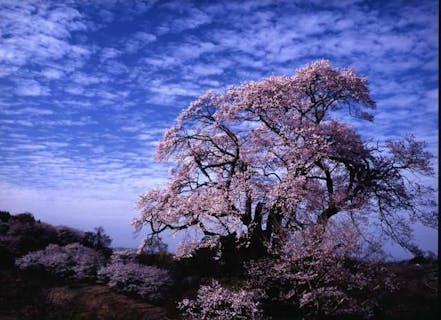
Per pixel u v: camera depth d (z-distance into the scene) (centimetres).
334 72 2319
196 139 2444
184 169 2411
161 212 2267
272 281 1931
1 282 2175
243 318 1766
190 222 2206
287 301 1912
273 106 2270
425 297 2044
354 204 2056
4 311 1848
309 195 2025
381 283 1891
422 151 2244
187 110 2406
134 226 2292
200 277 2431
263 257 2011
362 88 2358
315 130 2203
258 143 2277
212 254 2508
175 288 2244
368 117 2459
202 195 2214
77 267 2470
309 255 1722
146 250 2352
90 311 1900
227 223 2144
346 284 1842
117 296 2120
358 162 2241
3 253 2539
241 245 2147
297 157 2159
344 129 2317
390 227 2202
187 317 1862
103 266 2536
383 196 2256
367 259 1759
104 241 3338
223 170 2445
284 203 2038
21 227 3036
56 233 3203
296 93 2322
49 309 1895
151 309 1973
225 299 1805
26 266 2423
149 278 2191
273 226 1969
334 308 1709
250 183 2148
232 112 2334
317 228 1770
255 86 2319
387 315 1878
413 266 2650
